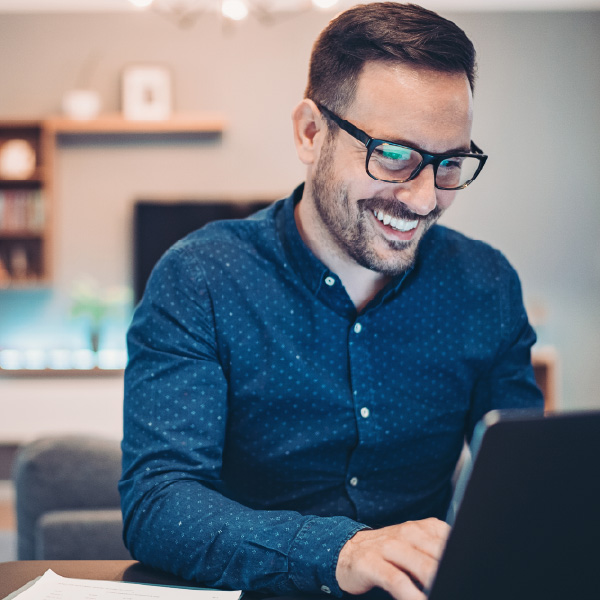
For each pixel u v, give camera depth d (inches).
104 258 197.8
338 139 39.2
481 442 21.0
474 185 198.4
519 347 47.7
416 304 44.6
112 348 196.1
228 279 43.2
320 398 43.0
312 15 196.1
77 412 178.7
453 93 36.6
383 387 43.8
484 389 47.7
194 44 196.7
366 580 29.5
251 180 198.1
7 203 191.3
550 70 197.2
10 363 192.2
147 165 197.6
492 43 197.2
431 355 44.8
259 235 44.4
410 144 36.8
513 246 199.0
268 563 32.2
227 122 197.6
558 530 22.7
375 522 43.9
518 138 198.1
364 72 37.7
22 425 177.8
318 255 43.7
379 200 38.2
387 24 37.5
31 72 197.0
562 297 199.2
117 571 35.3
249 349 42.9
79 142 197.3
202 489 36.2
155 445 38.3
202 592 32.4
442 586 22.7
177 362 40.4
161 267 43.3
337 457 43.6
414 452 44.9
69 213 197.5
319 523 32.9
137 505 36.5
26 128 195.8
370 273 43.5
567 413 21.7
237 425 43.8
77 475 72.9
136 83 193.3
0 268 196.1
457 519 21.7
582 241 198.5
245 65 197.0
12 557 130.3
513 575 22.9
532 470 21.7
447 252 46.4
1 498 187.9
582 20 196.7
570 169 198.4
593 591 23.9
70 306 197.6
